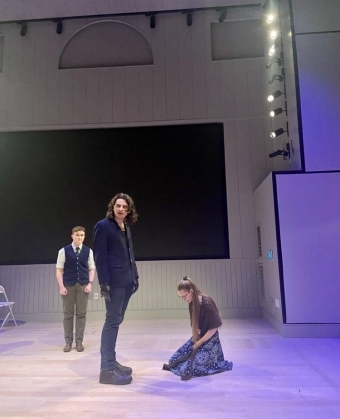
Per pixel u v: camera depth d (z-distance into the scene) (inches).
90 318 209.2
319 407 80.5
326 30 179.0
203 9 233.3
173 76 231.1
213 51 234.7
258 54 231.8
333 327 152.4
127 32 239.0
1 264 218.8
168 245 218.1
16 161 229.8
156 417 76.2
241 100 226.4
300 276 156.4
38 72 235.8
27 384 98.7
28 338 163.6
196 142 227.3
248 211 217.0
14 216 224.2
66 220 222.4
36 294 213.5
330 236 157.6
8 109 232.8
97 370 111.5
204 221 219.5
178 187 223.0
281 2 199.9
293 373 105.3
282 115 202.4
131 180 224.8
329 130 169.2
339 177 161.6
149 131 229.5
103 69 234.1
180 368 105.7
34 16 235.3
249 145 222.7
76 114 230.5
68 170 227.6
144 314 210.2
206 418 75.3
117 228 100.1
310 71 175.9
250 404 82.5
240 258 213.2
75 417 76.7
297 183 162.4
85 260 143.7
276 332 166.1
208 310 106.2
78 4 226.5
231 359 121.0
